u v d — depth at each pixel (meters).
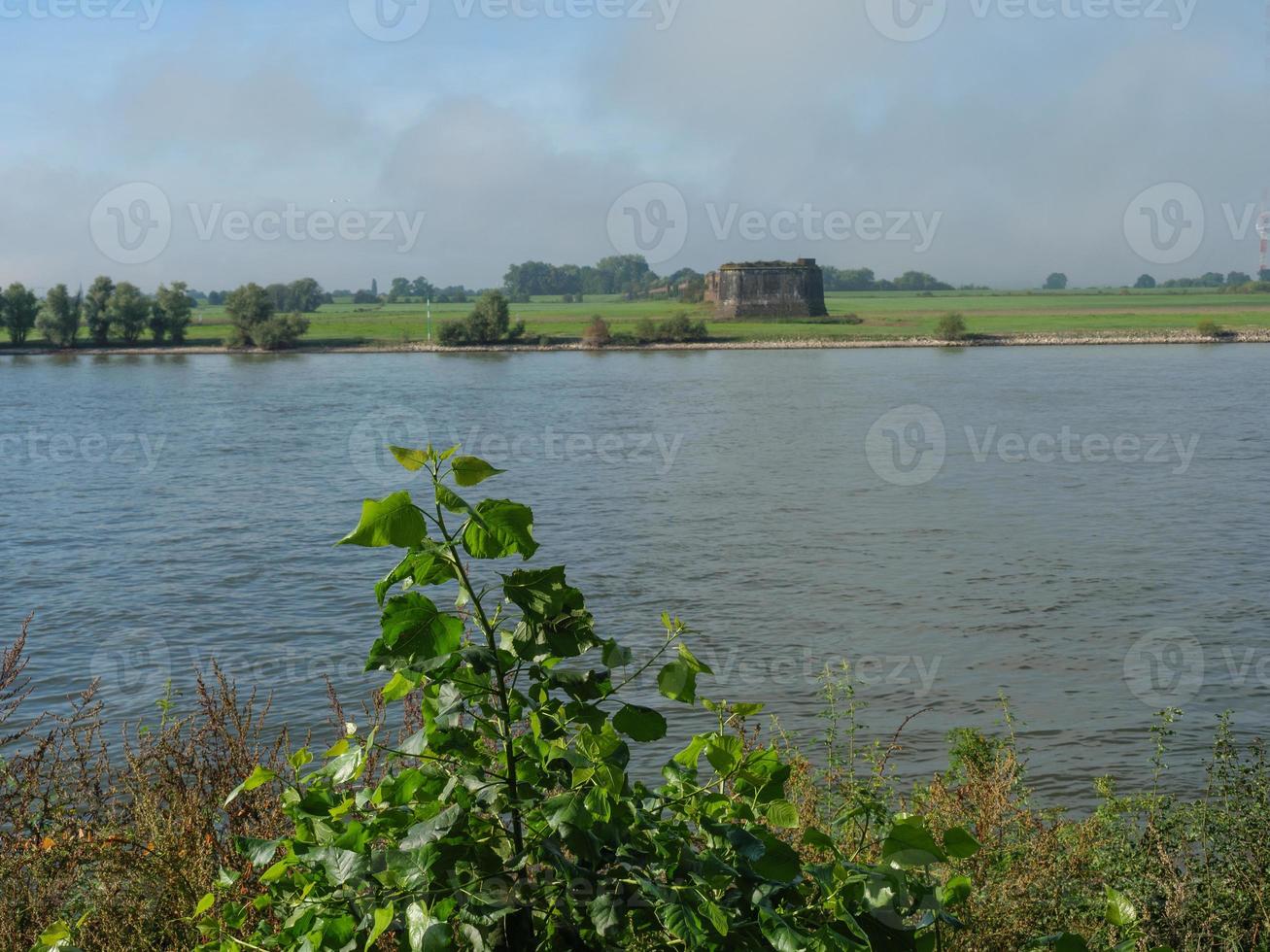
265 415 75.75
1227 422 65.00
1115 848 5.63
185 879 3.64
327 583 27.42
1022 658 19.83
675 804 2.77
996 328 162.12
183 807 4.10
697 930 2.25
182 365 132.00
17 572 29.88
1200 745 14.43
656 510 38.66
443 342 153.00
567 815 2.40
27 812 4.72
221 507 40.47
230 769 4.52
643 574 28.03
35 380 112.50
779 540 32.69
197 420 73.44
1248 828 5.80
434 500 2.54
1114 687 17.70
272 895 2.73
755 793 2.80
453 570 2.61
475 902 2.40
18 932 3.80
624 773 2.52
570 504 40.22
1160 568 28.22
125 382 108.31
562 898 2.47
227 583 27.81
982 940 3.80
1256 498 40.06
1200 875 5.24
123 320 158.38
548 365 125.19
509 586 2.64
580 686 2.69
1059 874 4.60
